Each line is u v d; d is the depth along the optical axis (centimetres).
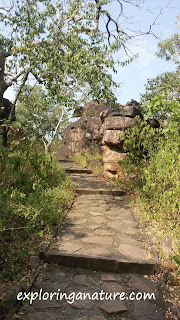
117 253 389
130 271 357
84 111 1770
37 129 1664
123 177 876
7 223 379
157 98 600
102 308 276
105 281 334
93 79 766
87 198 757
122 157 913
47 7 773
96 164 1280
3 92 996
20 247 371
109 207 664
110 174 962
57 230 473
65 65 750
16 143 696
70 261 368
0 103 1012
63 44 780
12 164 491
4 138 818
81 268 366
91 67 751
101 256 371
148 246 415
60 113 1816
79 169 1211
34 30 750
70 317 263
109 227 510
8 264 322
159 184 587
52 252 378
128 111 881
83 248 404
